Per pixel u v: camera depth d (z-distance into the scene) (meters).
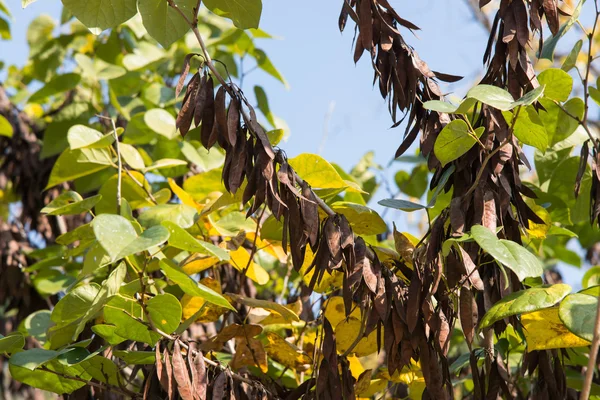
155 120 2.39
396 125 1.38
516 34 1.34
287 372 2.04
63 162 1.99
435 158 1.41
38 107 3.58
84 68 2.72
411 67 1.37
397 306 1.30
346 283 1.29
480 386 1.44
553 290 1.23
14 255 2.60
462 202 1.32
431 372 1.29
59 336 1.63
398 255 1.56
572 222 2.09
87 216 2.85
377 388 1.73
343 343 1.68
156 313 1.36
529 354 1.46
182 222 1.77
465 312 1.27
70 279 2.45
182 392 1.25
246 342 1.63
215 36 3.12
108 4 1.48
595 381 2.01
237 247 1.78
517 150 1.40
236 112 1.28
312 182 1.68
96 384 1.47
